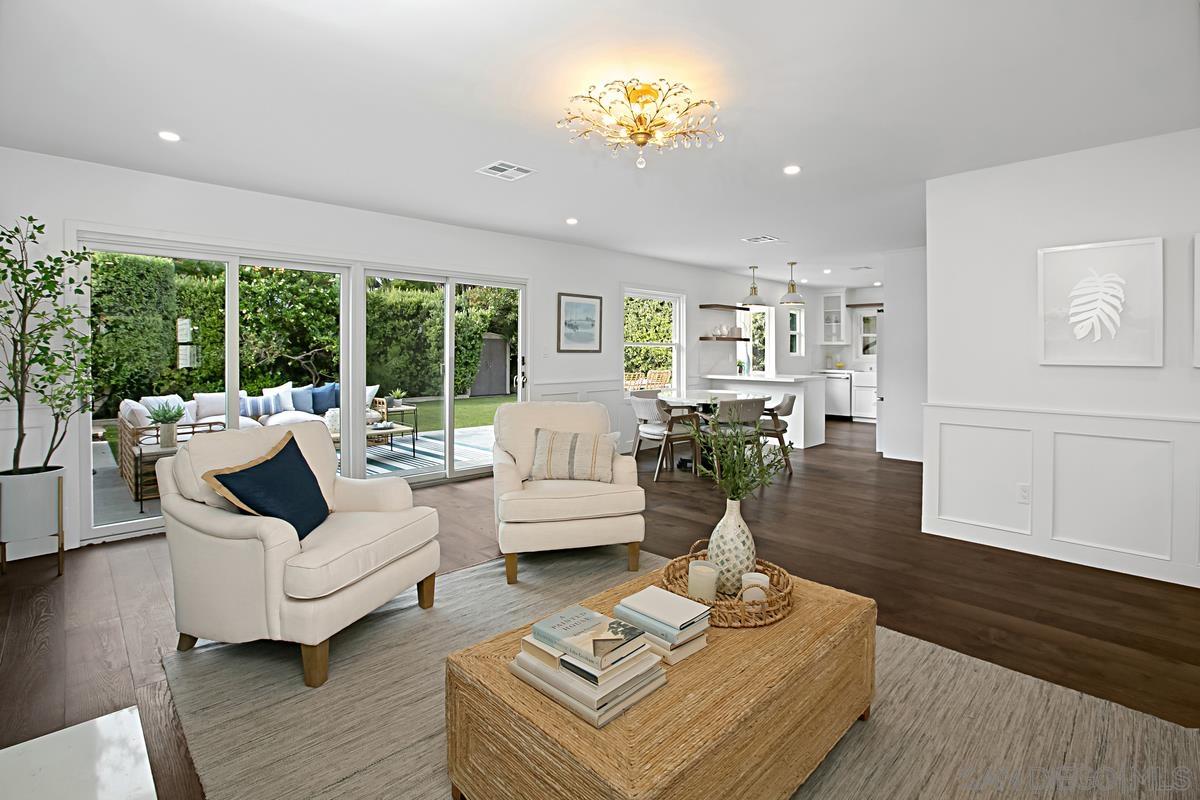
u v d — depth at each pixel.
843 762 1.73
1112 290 3.23
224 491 2.26
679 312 7.92
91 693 2.08
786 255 7.06
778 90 2.64
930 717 1.95
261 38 2.21
